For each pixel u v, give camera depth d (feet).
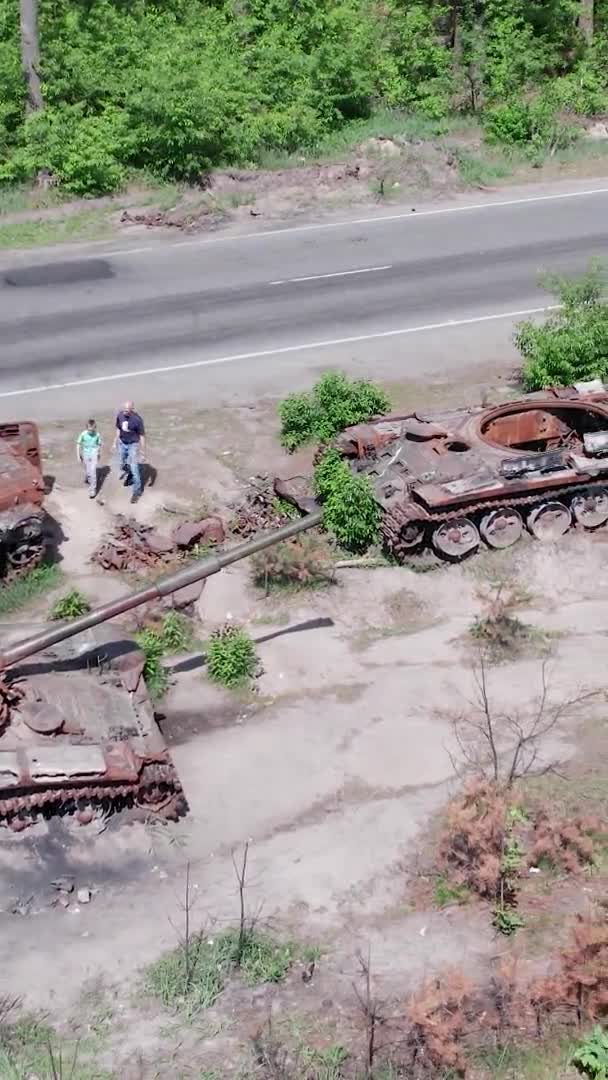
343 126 138.10
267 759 58.18
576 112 143.64
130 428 75.00
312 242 113.60
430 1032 43.65
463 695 62.23
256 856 52.75
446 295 103.86
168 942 48.42
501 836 51.47
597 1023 44.70
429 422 76.89
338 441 76.02
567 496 73.26
